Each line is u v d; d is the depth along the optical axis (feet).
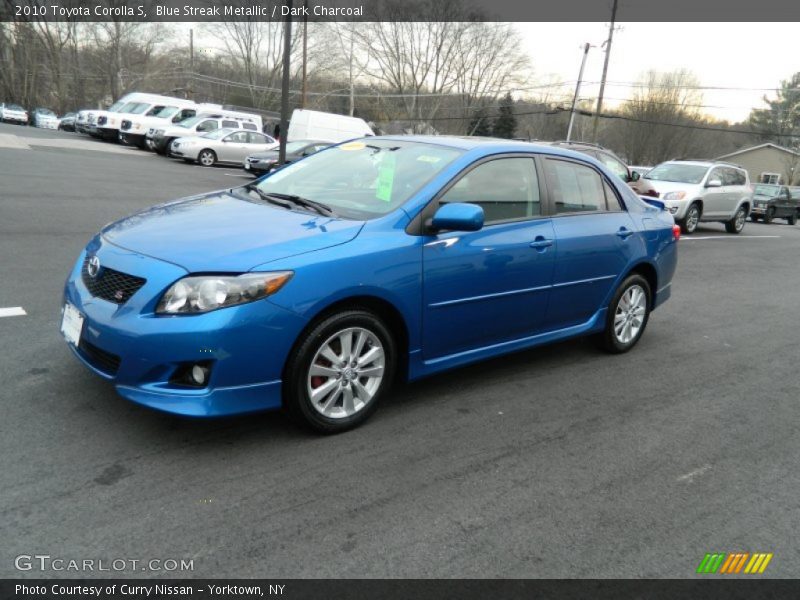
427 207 12.45
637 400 14.88
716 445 12.85
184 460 10.39
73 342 11.16
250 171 69.00
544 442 12.34
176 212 12.75
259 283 10.12
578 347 18.66
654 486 11.03
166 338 9.77
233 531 8.75
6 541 8.16
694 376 16.93
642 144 199.62
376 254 11.44
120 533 8.50
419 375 12.87
